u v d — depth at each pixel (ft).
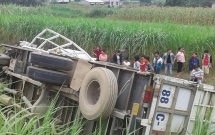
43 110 24.98
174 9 133.90
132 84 21.56
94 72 21.94
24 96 27.96
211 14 123.03
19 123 17.19
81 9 195.21
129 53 67.97
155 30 68.80
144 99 20.54
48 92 25.88
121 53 59.36
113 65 23.58
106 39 70.79
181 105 21.61
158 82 20.51
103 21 83.66
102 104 20.75
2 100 24.56
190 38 67.41
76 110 24.53
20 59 31.78
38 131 18.28
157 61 55.67
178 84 21.09
